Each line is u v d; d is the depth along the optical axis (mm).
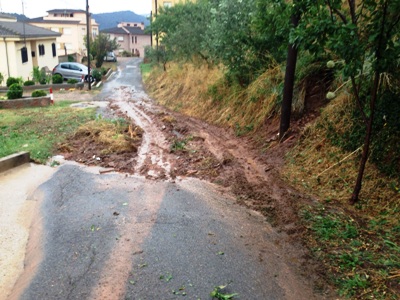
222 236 4223
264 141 7891
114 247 3961
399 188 4867
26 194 5773
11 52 23234
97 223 4531
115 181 6043
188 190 5617
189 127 10078
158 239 4113
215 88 11648
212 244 4035
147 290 3268
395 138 5250
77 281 3404
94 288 3299
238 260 3752
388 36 4137
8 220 4879
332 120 6520
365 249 3938
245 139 8484
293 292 3307
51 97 15492
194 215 4734
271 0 6375
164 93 16594
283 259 3812
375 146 5461
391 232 4242
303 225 4461
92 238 4164
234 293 3250
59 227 4512
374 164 5414
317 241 4121
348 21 4469
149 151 7836
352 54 4152
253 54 9977
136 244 4016
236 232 4336
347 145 5984
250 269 3613
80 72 24797
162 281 3389
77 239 4168
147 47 29203
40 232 4477
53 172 6719
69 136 9031
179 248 3936
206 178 6191
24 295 3252
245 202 5230
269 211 4918
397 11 4027
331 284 3412
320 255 3861
